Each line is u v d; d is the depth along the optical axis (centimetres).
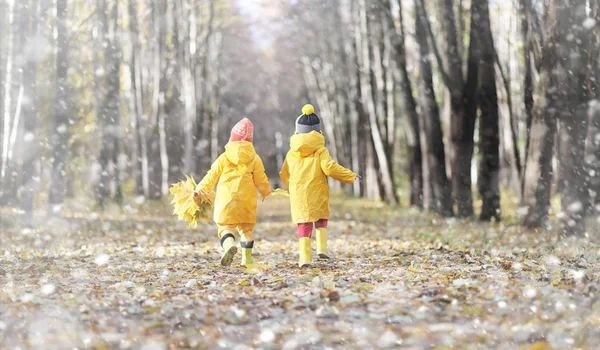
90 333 598
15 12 2292
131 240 1641
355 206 3612
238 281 898
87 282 921
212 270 1029
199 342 570
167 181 4166
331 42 3653
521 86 2775
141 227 1988
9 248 1388
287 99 7069
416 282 839
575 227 1444
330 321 638
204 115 4262
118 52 2830
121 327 626
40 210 2531
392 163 3497
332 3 3488
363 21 3244
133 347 556
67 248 1420
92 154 3297
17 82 2430
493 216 2180
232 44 5125
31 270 1037
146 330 608
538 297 689
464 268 976
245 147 1034
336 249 1398
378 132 3434
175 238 1739
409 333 583
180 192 1039
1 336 585
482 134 2198
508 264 985
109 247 1452
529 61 2031
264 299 752
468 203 2264
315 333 581
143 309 699
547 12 1587
